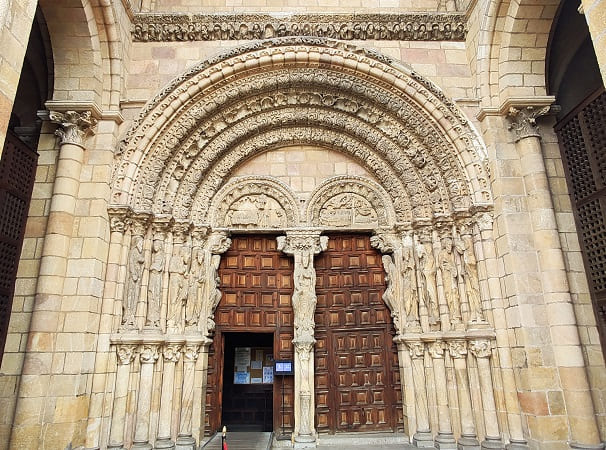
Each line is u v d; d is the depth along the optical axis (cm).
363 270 1092
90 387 800
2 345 755
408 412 966
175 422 907
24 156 841
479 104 965
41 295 780
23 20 571
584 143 845
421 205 1022
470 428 855
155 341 880
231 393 1238
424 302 989
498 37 941
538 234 845
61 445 725
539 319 805
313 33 1027
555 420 753
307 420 937
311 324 1004
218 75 988
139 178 939
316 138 1109
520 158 904
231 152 1090
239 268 1091
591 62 979
